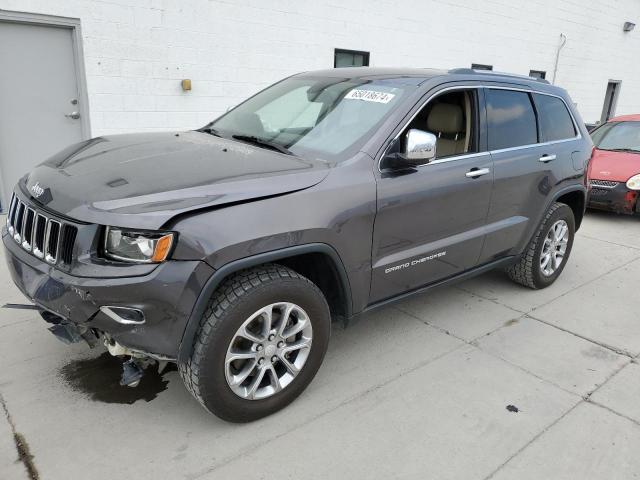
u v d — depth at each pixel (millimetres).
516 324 4051
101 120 6652
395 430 2734
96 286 2232
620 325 4133
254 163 2766
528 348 3680
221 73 7477
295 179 2648
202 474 2379
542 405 3014
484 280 4984
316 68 8516
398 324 3953
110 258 2289
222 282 2508
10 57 5945
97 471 2359
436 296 4531
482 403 3002
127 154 2918
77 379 3021
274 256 2496
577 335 3922
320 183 2715
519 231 4176
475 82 3717
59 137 6461
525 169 4020
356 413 2855
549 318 4195
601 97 16125
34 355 3230
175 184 2426
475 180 3562
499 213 3908
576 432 2787
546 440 2715
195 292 2295
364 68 3953
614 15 15211
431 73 3609
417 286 3465
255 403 2666
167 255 2250
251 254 2424
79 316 2332
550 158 4297
